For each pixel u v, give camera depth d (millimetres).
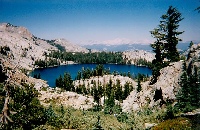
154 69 43750
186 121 16547
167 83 32469
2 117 9836
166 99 30109
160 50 43906
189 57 30375
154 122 20812
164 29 42938
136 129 19797
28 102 19375
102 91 122625
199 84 22031
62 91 61625
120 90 119812
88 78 185500
